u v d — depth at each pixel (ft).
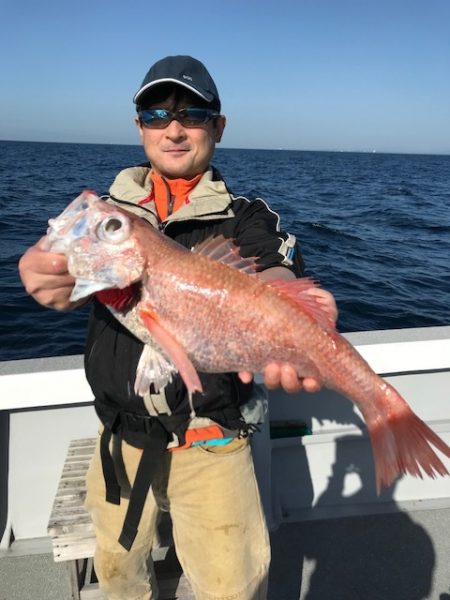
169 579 3.75
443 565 4.15
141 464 2.83
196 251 2.58
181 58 3.13
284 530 4.47
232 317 2.47
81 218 2.46
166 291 2.49
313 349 2.49
